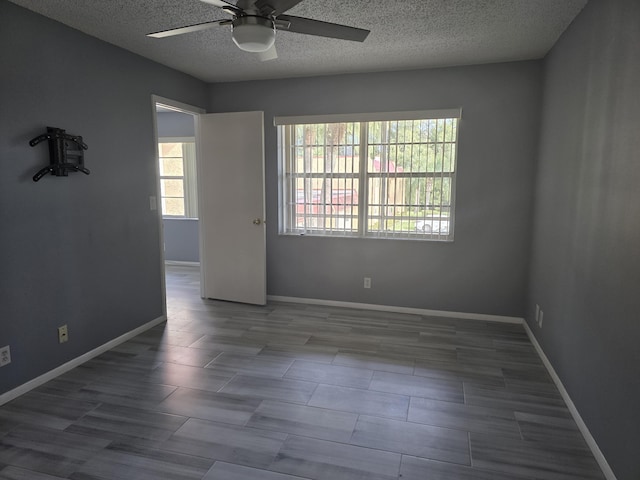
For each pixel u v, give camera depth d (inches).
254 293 180.5
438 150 159.2
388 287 171.6
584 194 94.7
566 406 100.6
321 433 89.1
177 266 264.5
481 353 130.7
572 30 108.7
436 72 155.3
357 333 147.2
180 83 163.9
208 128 178.4
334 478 75.9
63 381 111.5
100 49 125.1
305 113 172.6
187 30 82.5
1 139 97.1
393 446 85.0
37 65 105.3
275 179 179.9
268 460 80.6
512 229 154.9
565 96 113.5
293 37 122.5
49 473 76.9
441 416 95.7
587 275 90.4
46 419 93.9
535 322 138.1
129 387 108.6
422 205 163.9
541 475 77.0
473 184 156.6
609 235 79.0
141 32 119.2
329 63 150.8
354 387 108.8
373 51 136.3
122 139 135.3
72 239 118.0
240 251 180.5
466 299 163.2
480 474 77.0
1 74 96.5
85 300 123.3
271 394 105.3
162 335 145.3
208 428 90.8
